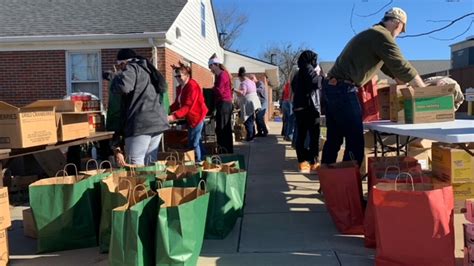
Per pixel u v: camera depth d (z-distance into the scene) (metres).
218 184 4.00
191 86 6.59
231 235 4.10
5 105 3.72
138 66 4.53
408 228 3.01
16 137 3.75
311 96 6.90
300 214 4.73
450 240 3.00
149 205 3.18
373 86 5.21
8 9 12.37
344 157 4.77
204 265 3.43
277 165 7.82
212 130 10.17
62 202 3.74
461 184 4.19
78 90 10.98
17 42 10.75
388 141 6.45
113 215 3.03
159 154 6.10
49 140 4.14
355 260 3.48
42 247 3.77
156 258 3.09
